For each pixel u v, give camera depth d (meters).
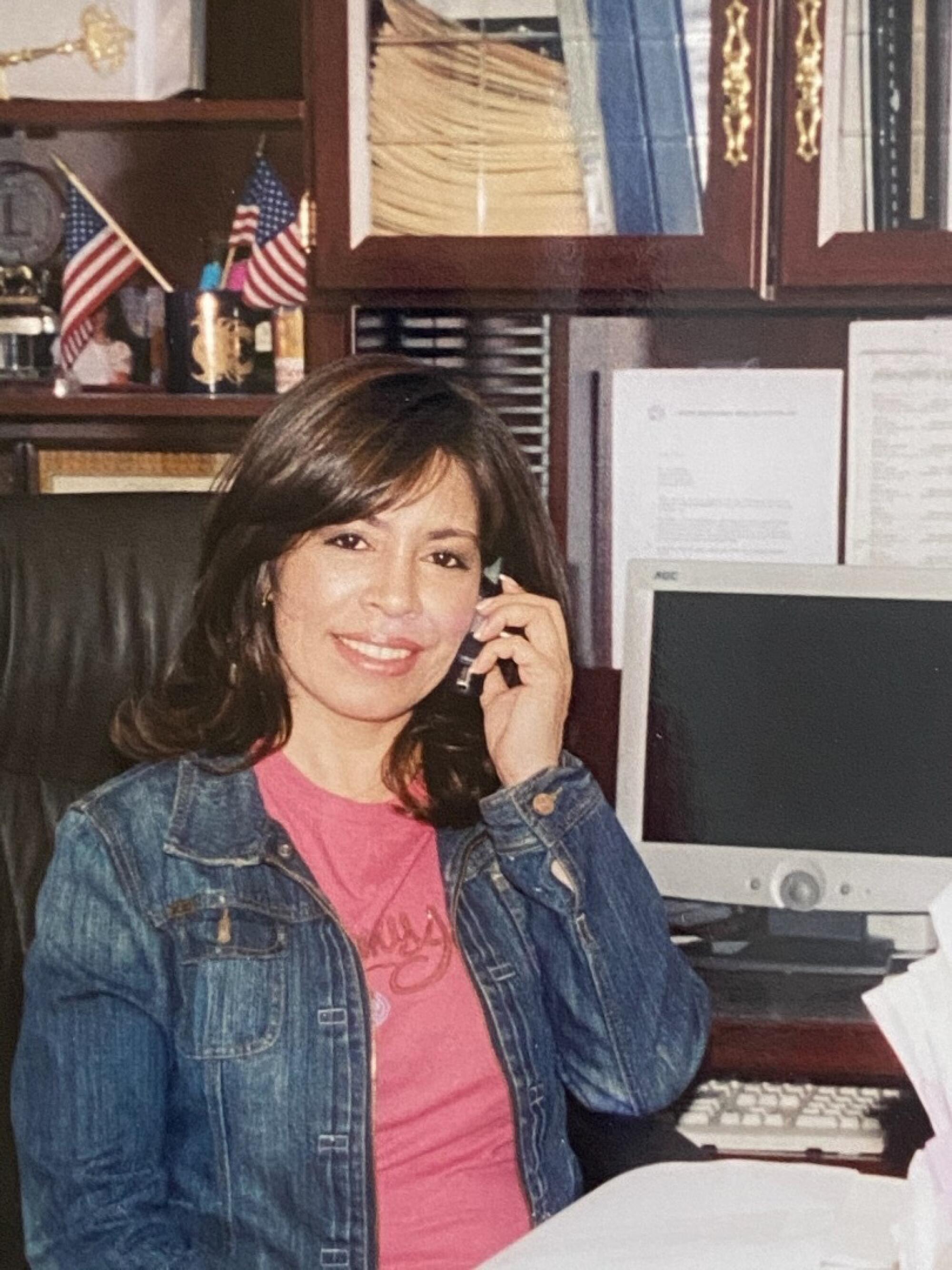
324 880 1.38
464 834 1.44
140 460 2.21
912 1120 1.65
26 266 2.18
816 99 1.89
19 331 2.15
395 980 1.37
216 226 2.20
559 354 2.05
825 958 1.87
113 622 1.62
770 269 1.96
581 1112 1.60
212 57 2.16
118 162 2.20
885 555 2.11
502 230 1.96
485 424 1.45
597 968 1.41
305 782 1.41
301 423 1.38
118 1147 1.28
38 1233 1.28
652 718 1.91
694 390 2.10
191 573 1.63
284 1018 1.33
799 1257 0.99
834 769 1.87
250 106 2.07
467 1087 1.36
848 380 2.09
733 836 1.90
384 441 1.37
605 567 2.12
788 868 1.88
